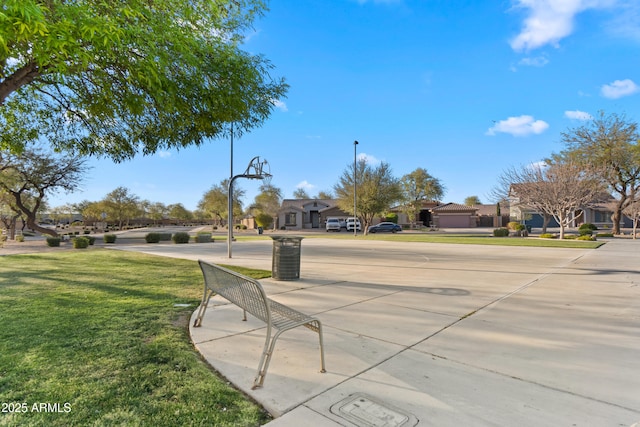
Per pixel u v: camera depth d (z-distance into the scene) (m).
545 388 2.79
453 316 4.88
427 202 57.47
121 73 3.80
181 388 2.75
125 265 10.35
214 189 52.12
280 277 7.69
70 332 4.01
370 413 2.41
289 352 3.53
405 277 8.20
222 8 4.41
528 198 23.30
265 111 5.05
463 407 2.50
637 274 8.63
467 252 14.84
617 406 2.53
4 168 19.86
